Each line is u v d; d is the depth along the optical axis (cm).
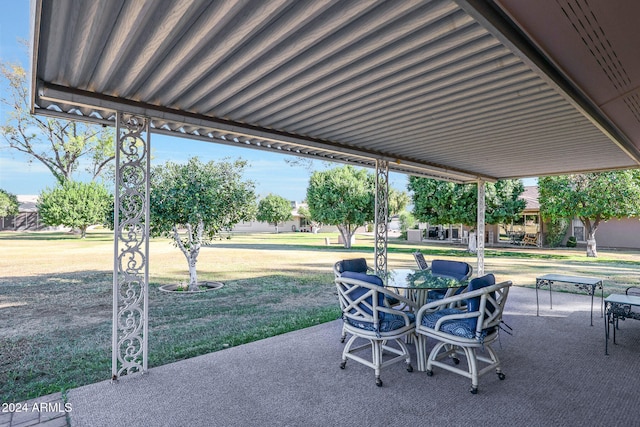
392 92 291
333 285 748
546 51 209
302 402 258
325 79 268
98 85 269
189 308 554
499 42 208
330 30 194
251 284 758
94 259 1142
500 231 2067
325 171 1667
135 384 288
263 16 181
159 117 315
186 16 181
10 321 483
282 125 390
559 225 1780
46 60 225
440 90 290
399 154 557
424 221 1638
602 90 271
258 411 246
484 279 284
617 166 639
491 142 464
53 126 1966
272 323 472
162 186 641
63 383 300
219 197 678
